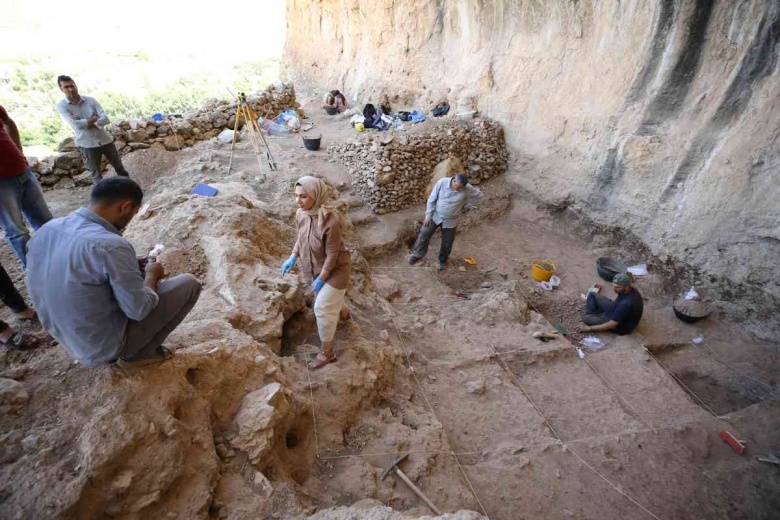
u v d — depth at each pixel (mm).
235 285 3881
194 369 2732
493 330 5500
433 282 6664
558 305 6355
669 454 4027
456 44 11086
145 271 2328
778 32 5480
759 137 5785
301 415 3115
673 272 6703
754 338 5676
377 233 7375
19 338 2873
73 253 1864
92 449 2078
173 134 8758
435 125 9172
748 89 5895
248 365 3000
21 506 1908
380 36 13258
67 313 1968
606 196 7605
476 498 3225
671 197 6750
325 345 3564
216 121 9586
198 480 2311
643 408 4566
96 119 6066
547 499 3459
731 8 5867
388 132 8906
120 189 2025
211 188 5750
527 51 8977
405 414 3811
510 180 9062
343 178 8156
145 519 2102
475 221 8367
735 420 4422
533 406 4383
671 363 5434
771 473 3873
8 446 2158
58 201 6398
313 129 10867
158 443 2250
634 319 5523
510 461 3693
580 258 7492
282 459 2836
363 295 5422
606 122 7477
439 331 5324
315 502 2660
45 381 2482
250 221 4895
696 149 6426
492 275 6988
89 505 1999
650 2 6656
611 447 4008
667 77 6652
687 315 5926
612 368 5082
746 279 5949
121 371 2432
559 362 5066
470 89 10234
